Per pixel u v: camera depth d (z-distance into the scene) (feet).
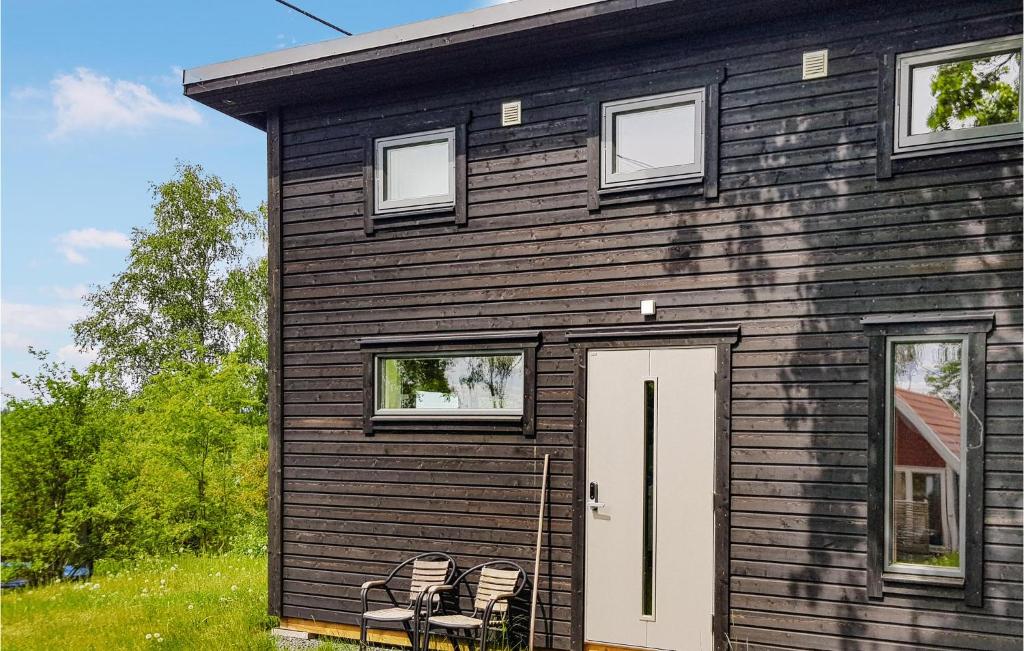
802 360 18.71
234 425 45.96
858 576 17.94
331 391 24.14
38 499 38.81
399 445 23.15
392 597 22.66
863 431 18.11
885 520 17.78
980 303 17.28
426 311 23.02
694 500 19.56
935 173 17.80
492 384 22.29
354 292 23.98
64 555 39.06
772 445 18.86
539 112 21.90
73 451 39.42
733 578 19.04
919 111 18.12
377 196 23.82
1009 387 16.90
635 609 20.02
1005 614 16.69
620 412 20.49
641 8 19.16
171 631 23.52
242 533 45.83
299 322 24.72
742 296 19.38
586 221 21.18
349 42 22.43
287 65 23.21
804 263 18.84
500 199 22.25
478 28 20.90
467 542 22.11
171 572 35.14
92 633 24.32
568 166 21.47
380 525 23.25
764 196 19.30
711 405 19.53
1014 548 16.70
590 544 20.61
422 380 23.29
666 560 19.76
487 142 22.50
